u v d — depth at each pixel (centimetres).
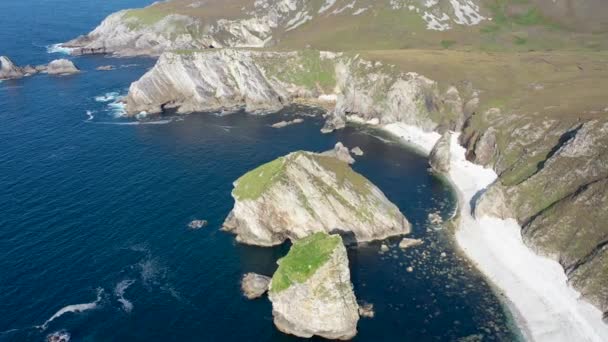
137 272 7838
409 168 11725
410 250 8469
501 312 7069
